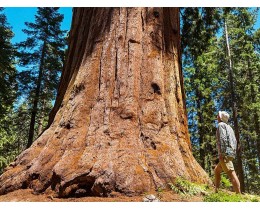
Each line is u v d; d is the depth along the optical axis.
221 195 4.76
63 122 5.87
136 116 5.62
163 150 5.30
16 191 5.18
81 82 6.21
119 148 5.09
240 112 22.20
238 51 22.61
